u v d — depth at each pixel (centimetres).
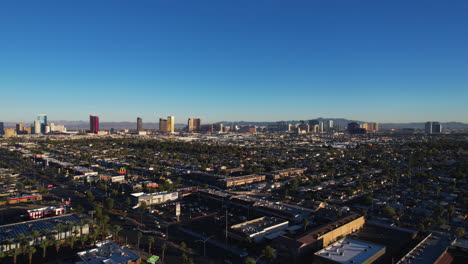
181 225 19212
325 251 14175
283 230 18000
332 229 16750
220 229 18512
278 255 14975
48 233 16100
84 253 14025
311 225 18950
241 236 16438
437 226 19100
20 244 15138
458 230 16775
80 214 19712
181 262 14175
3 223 19138
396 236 17350
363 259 13350
